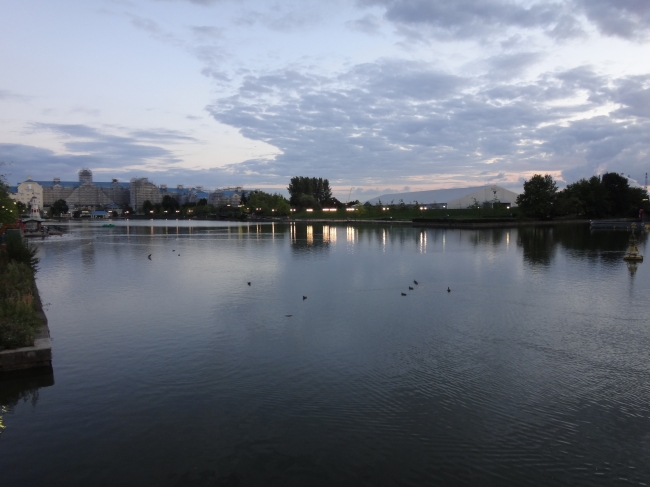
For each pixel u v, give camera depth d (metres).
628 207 148.62
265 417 14.45
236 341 21.81
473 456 12.41
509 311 27.08
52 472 11.91
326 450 12.68
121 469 11.98
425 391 16.20
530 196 125.31
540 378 17.28
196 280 38.53
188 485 11.33
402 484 11.31
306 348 20.70
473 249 61.62
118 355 20.16
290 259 52.28
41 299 31.58
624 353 19.89
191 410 14.97
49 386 17.05
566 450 12.69
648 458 12.35
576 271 41.62
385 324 24.44
